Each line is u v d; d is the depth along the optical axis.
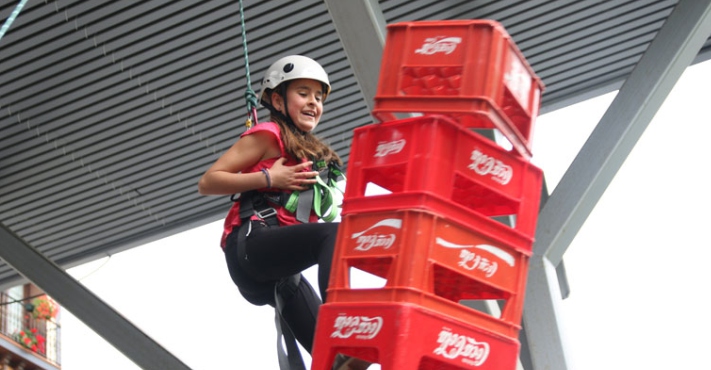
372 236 3.99
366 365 4.19
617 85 11.80
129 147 12.07
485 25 4.03
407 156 4.03
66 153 12.11
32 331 27.33
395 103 4.07
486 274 4.03
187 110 11.59
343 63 11.13
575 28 11.06
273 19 10.53
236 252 5.09
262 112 11.67
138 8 10.22
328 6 6.96
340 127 12.03
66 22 10.30
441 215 3.91
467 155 4.05
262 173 4.99
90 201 12.94
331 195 5.16
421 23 4.14
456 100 3.98
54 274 10.44
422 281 3.84
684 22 8.11
